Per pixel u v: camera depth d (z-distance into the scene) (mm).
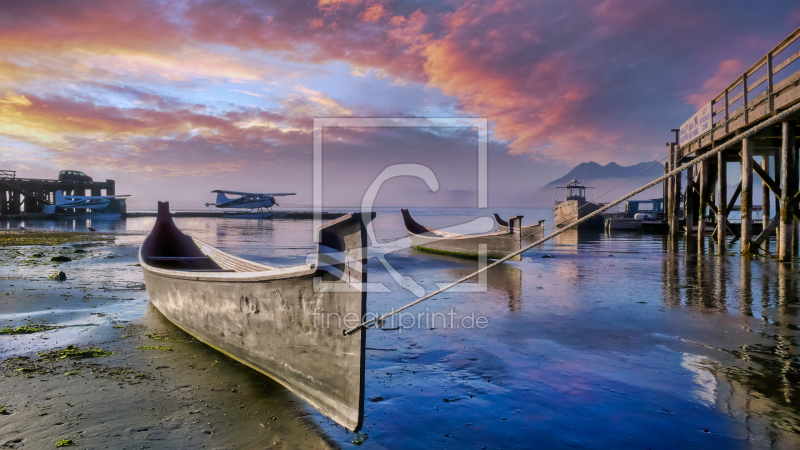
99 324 6906
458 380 4863
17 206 59188
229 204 82125
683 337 6316
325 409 3980
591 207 38219
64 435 3564
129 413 3973
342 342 3730
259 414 4016
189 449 3406
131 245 22688
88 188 66250
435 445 3531
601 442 3576
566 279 11828
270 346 4527
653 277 11875
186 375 4891
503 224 23703
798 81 11258
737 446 3475
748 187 15086
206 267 10133
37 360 5250
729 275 11797
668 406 4164
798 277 11289
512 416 4020
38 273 12180
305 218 75438
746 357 5449
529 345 6051
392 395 4484
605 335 6477
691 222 22797
